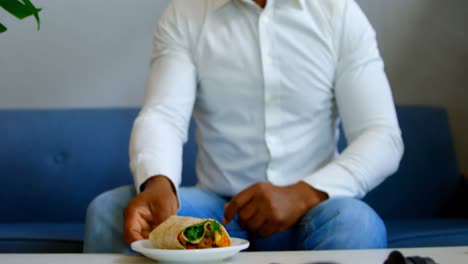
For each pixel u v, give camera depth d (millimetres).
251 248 1304
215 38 1394
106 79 2293
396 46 2328
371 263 735
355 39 1367
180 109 1363
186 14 1425
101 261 814
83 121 2072
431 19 2338
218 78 1388
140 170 1200
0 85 2279
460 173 2158
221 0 1386
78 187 2023
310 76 1364
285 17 1363
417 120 2115
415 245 1554
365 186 1254
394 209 2025
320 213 1139
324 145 1399
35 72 2285
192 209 1271
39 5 2281
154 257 782
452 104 2346
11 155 2033
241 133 1378
